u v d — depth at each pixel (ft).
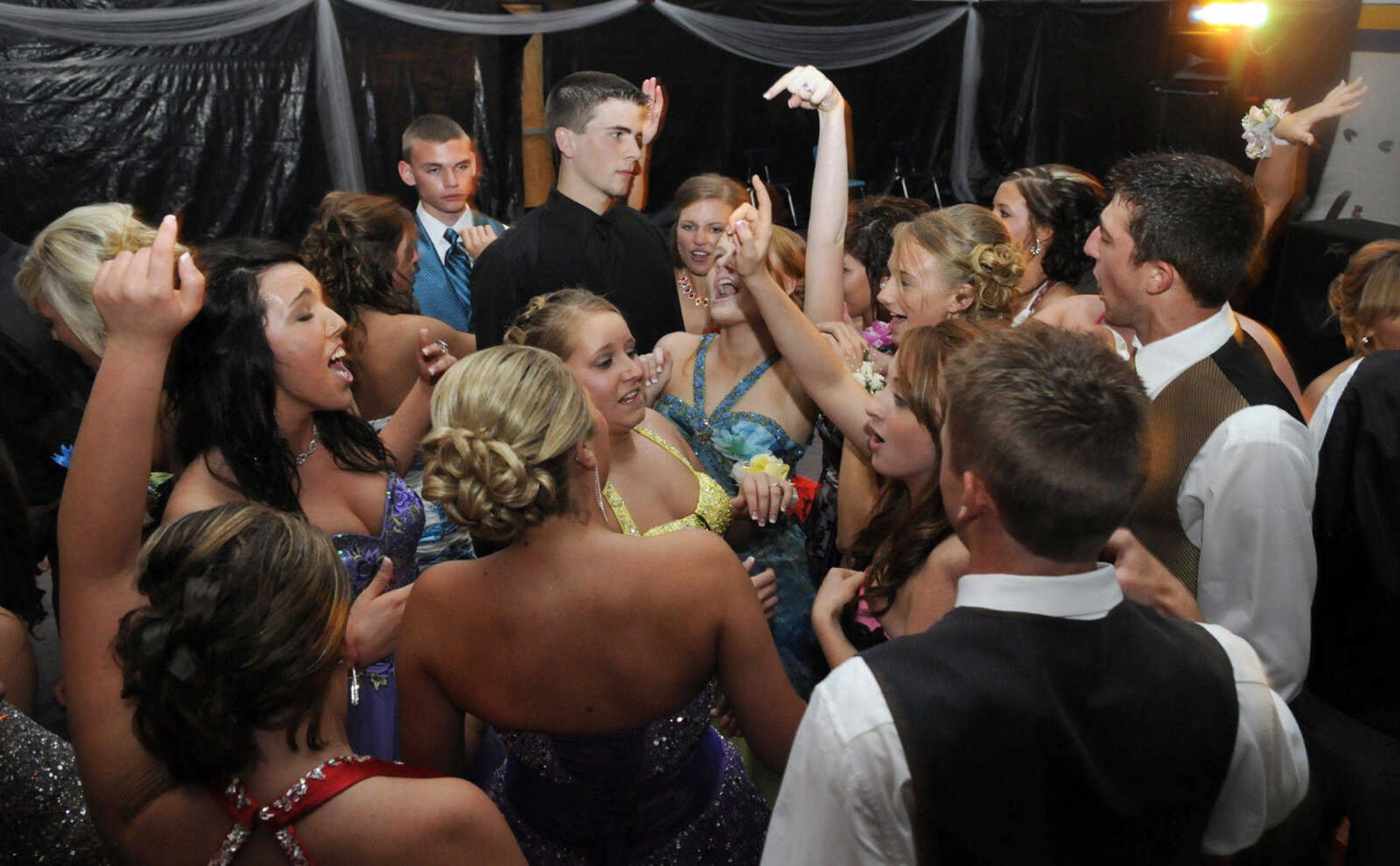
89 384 8.65
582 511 4.36
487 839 3.59
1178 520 5.60
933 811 3.34
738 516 7.65
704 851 5.01
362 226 9.02
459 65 30.58
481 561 4.43
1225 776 3.53
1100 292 6.02
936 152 41.83
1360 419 5.96
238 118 28.86
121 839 3.65
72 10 26.99
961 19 40.14
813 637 7.61
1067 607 3.55
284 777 3.54
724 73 38.83
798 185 40.75
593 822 4.73
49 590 12.23
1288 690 5.35
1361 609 6.07
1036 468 3.42
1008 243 7.25
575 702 4.44
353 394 9.12
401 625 4.65
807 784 3.50
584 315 6.49
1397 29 30.19
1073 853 3.48
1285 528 5.22
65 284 6.38
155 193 28.55
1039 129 41.32
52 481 8.48
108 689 3.88
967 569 4.44
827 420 7.98
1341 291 8.52
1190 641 3.67
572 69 36.94
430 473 4.11
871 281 10.39
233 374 5.70
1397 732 6.00
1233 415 5.41
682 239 11.93
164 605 3.43
